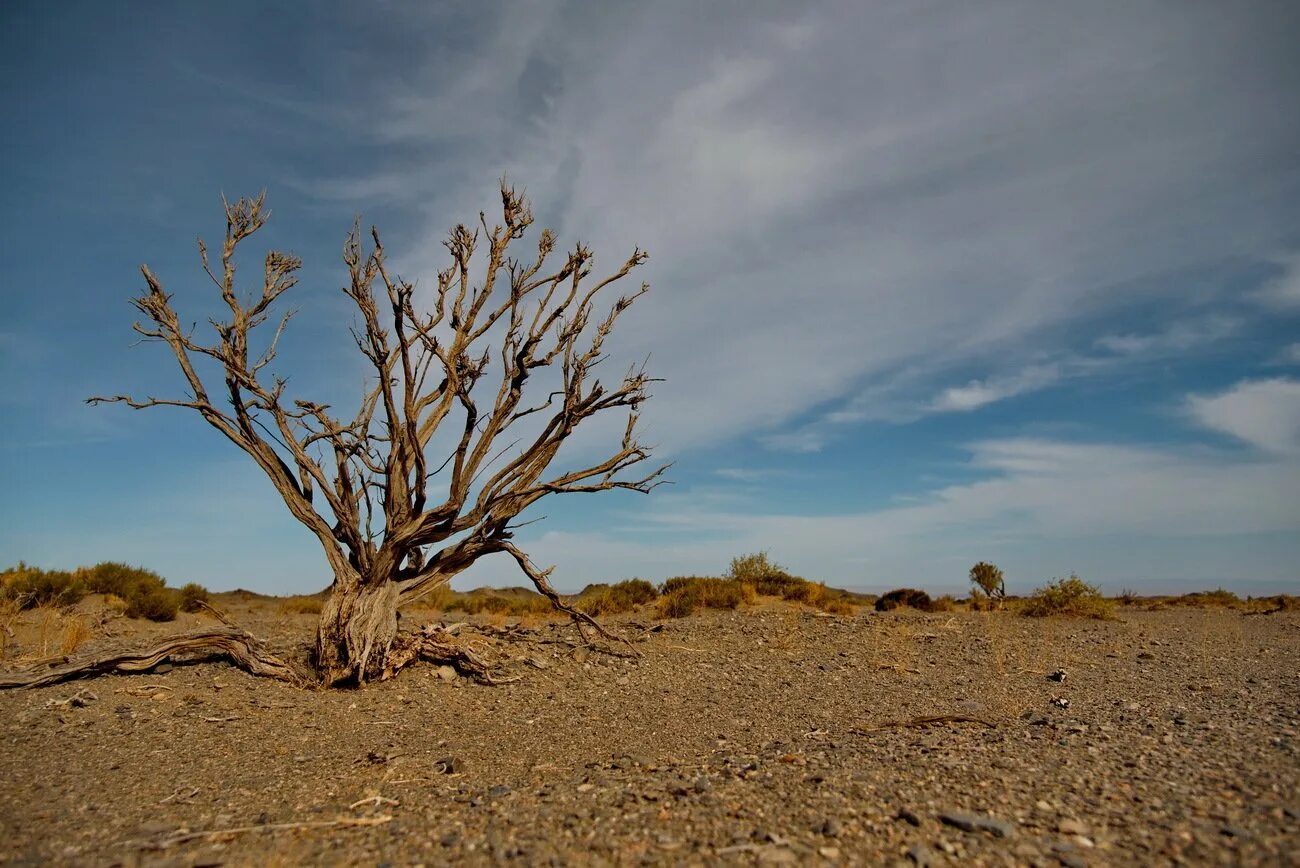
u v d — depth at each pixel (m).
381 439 11.68
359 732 8.29
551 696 10.45
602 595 23.19
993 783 4.95
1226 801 4.39
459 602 27.08
